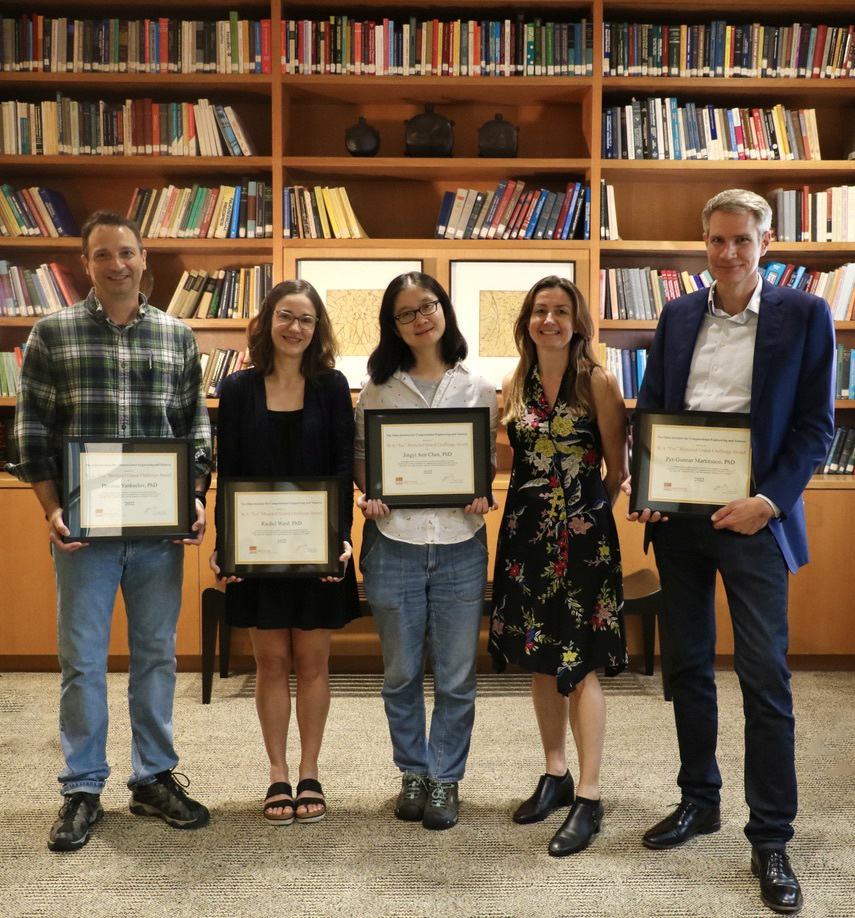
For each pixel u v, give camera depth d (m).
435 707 2.48
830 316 2.17
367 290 4.01
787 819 2.11
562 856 2.24
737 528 2.11
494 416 2.46
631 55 3.91
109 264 2.27
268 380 2.41
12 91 4.08
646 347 4.30
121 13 4.10
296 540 2.34
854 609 3.81
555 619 2.34
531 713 3.37
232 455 2.40
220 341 4.29
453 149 4.23
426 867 2.19
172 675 2.48
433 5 3.96
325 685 2.49
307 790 2.46
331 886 2.10
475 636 2.44
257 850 2.27
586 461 2.35
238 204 3.99
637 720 3.27
